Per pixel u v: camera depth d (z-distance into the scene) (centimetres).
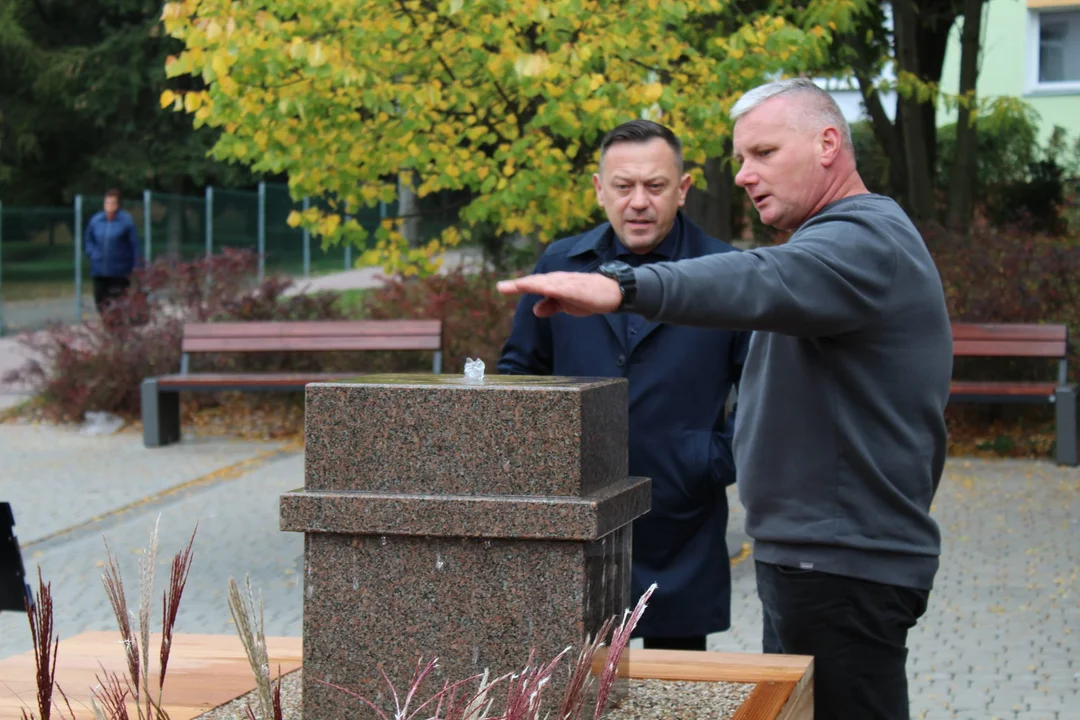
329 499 282
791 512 304
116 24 3328
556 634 278
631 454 400
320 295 1338
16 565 381
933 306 293
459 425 282
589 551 279
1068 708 523
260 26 817
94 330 1304
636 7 823
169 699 323
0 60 3183
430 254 975
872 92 1454
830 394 296
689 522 401
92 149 3406
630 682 326
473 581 280
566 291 246
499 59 848
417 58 870
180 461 1091
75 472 1044
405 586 283
